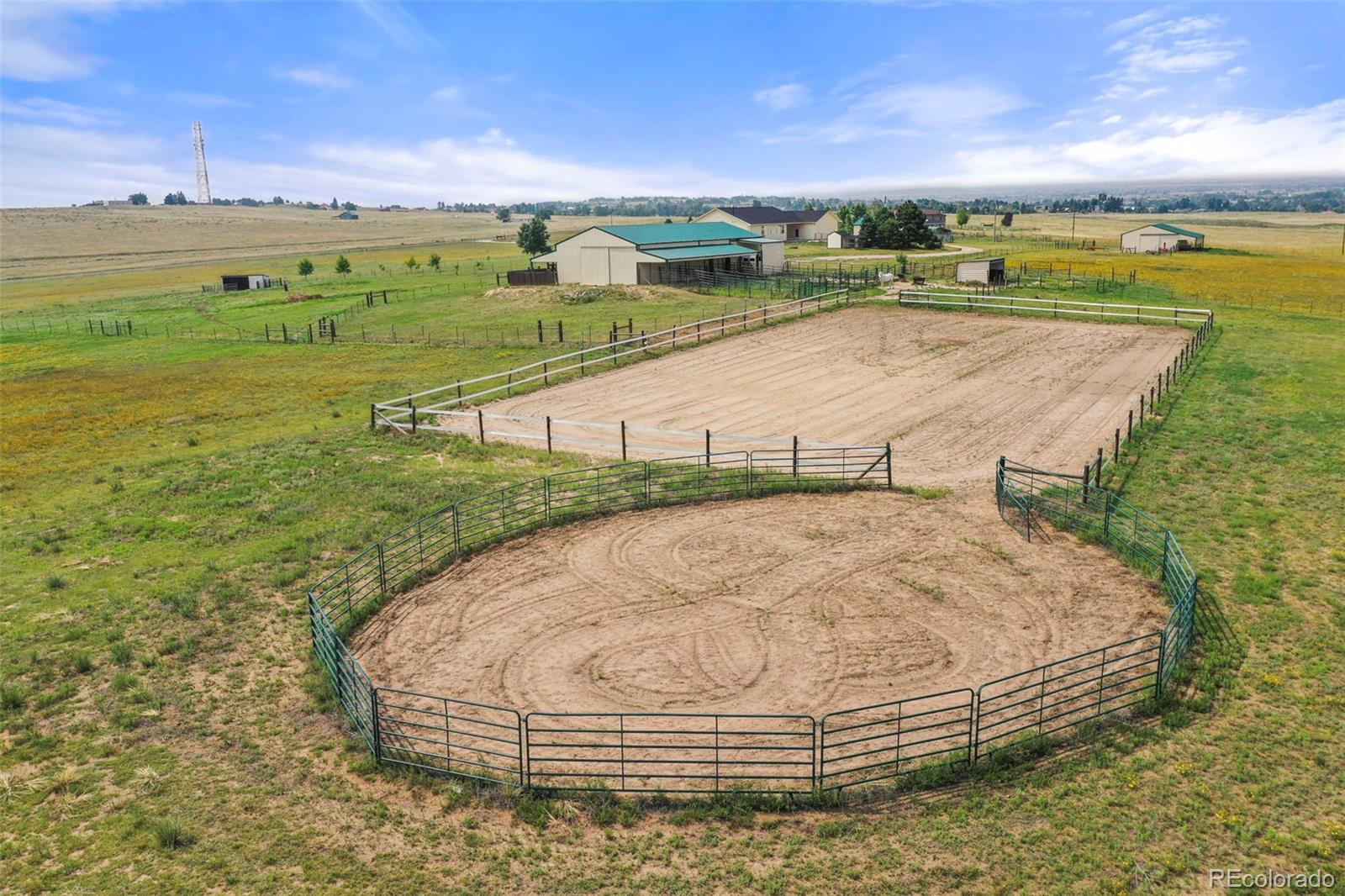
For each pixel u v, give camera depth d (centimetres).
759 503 2777
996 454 3225
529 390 4353
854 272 8750
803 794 1368
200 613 2078
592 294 7262
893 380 4466
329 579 2066
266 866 1235
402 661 1844
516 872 1225
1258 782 1378
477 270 11775
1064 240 15038
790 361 4956
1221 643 1827
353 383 4872
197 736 1575
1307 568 2191
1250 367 4497
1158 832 1271
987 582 2164
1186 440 3297
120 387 5109
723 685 1714
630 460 3206
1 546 2553
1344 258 11275
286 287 10144
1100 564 2262
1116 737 1508
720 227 9325
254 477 3133
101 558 2438
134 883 1196
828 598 2094
